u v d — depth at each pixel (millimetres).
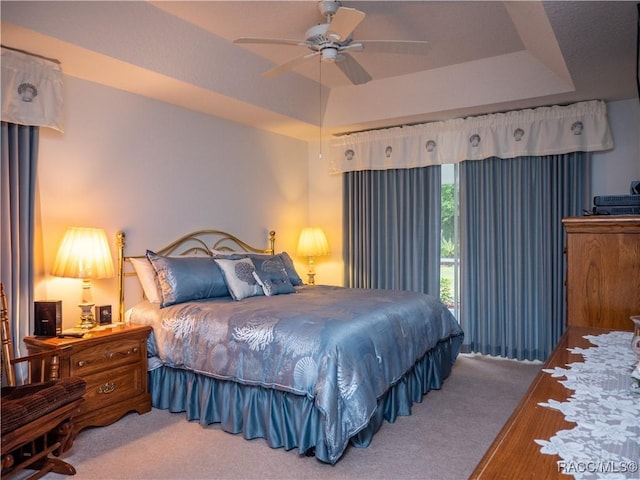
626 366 1377
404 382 3014
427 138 4715
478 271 4543
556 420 1008
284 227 5270
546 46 2941
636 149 3896
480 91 4027
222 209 4441
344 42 2707
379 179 5066
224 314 2928
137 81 3361
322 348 2430
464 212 4566
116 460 2430
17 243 2799
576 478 775
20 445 2008
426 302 3598
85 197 3289
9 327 2674
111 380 2896
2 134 2732
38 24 2510
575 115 4000
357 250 5215
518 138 4234
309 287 4258
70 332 2873
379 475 2254
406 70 4117
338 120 4840
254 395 2684
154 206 3787
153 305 3348
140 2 2768
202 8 2912
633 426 973
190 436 2723
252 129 4832
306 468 2332
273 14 3014
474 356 4496
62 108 2992
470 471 2283
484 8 2957
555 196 4160
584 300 1900
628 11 2115
